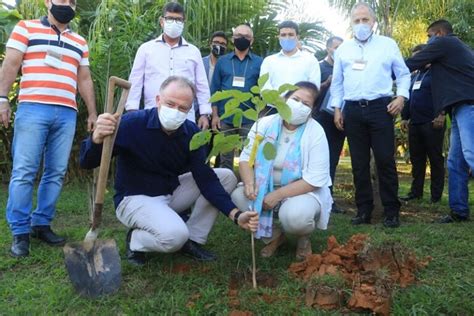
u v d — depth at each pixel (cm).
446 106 427
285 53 465
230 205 295
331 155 523
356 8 419
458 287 266
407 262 283
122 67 477
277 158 323
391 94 418
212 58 559
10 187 341
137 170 299
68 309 249
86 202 536
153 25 494
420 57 432
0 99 334
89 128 379
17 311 245
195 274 292
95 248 270
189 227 321
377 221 457
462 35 797
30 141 339
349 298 243
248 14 657
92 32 477
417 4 586
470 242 367
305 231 309
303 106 307
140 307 245
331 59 542
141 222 291
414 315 231
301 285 266
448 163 456
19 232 337
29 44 342
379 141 418
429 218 482
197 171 302
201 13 532
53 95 347
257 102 255
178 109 273
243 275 292
